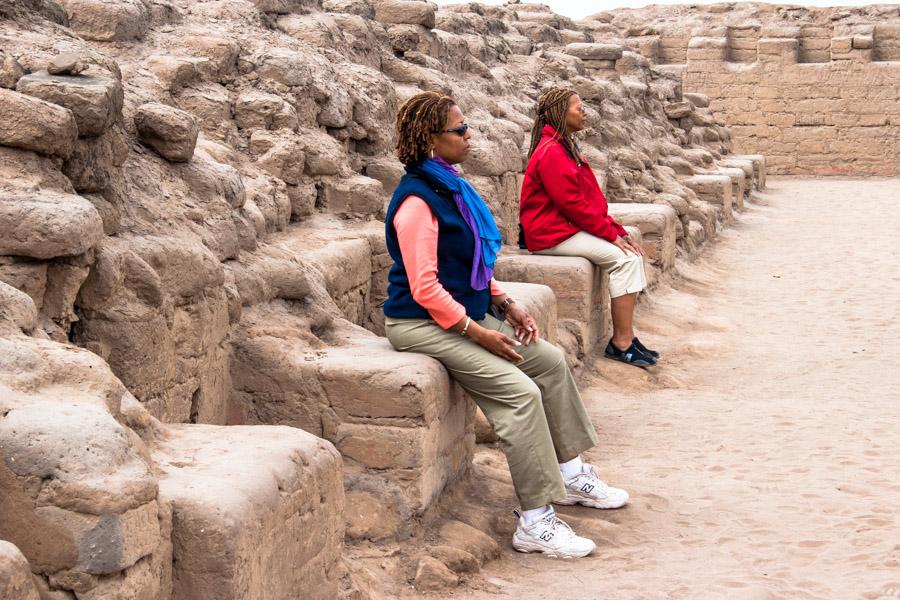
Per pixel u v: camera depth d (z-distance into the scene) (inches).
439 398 157.2
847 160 1035.9
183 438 115.3
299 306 182.9
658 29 1091.3
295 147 237.6
